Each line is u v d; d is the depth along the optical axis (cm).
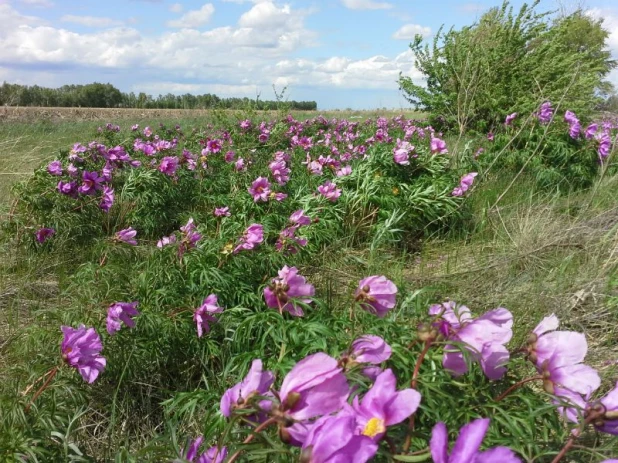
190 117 2662
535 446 182
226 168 757
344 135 1217
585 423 153
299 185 686
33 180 593
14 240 553
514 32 1357
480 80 995
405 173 671
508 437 195
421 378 186
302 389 132
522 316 375
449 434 184
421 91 1588
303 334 267
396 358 214
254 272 409
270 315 283
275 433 161
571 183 805
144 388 321
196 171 736
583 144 850
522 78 1341
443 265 525
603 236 521
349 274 470
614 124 1681
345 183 643
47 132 1742
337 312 375
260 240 386
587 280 434
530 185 785
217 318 351
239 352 314
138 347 324
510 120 881
